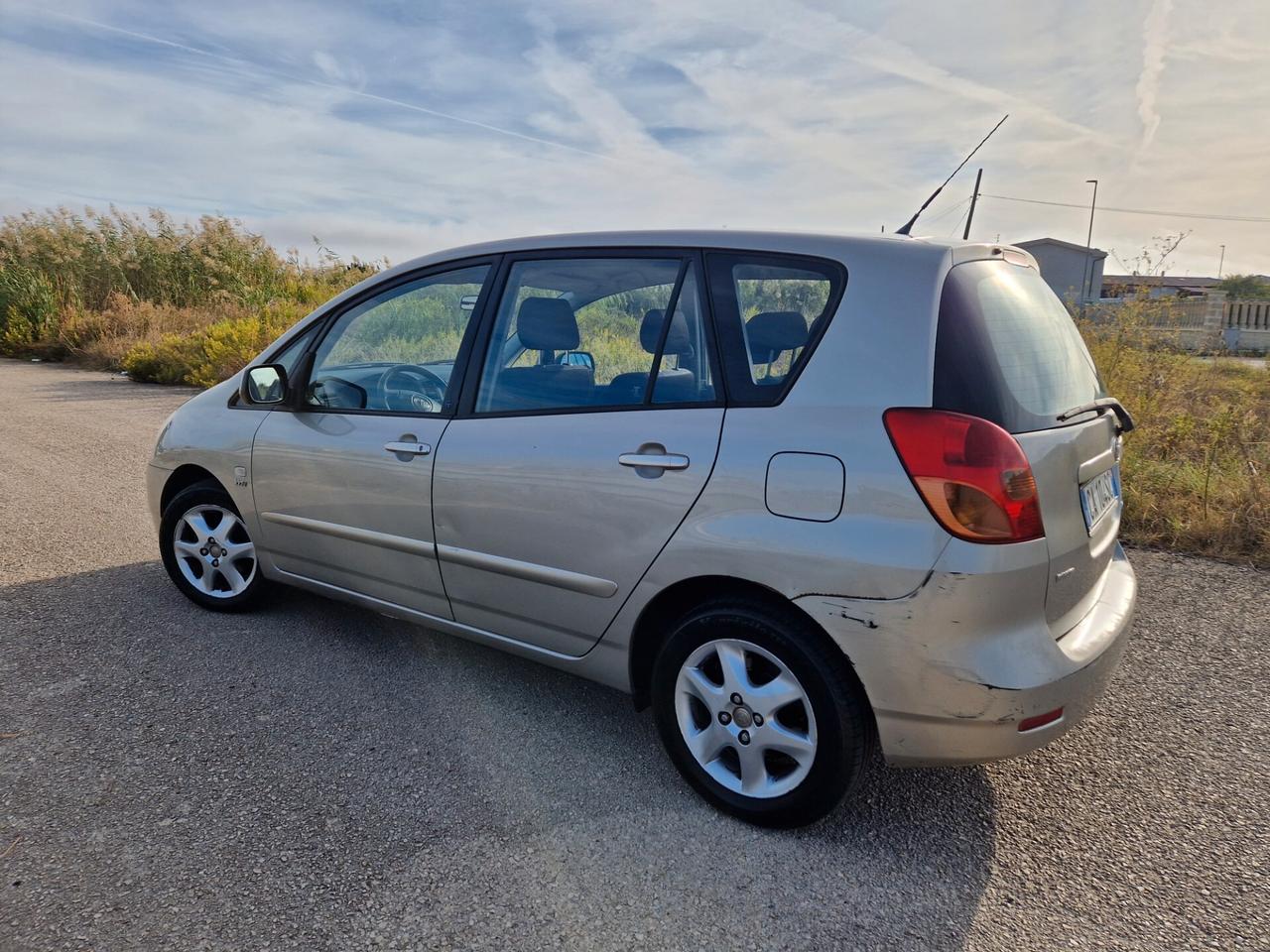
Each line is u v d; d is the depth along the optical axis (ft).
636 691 9.18
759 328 8.12
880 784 9.02
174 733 9.84
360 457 10.86
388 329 11.07
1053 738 7.35
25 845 7.79
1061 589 7.53
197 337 47.75
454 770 9.16
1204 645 12.36
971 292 7.75
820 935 6.82
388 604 11.28
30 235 67.21
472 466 9.68
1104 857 7.81
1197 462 20.08
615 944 6.68
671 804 8.59
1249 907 7.14
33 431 29.81
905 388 7.23
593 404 9.01
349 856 7.70
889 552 7.06
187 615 13.39
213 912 6.95
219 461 12.71
